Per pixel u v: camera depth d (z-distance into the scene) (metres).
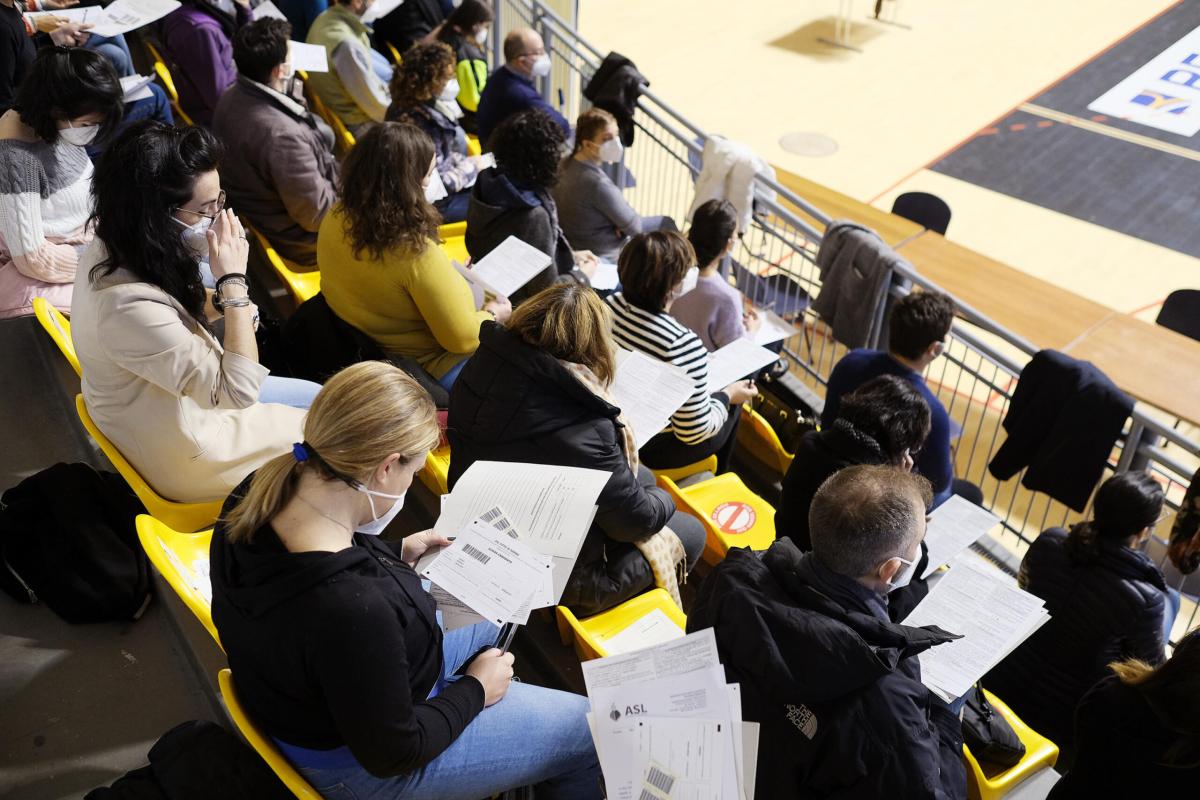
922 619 2.59
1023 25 15.11
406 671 1.85
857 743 1.96
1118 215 10.50
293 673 1.80
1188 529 3.76
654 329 3.41
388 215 3.28
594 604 2.87
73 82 3.33
